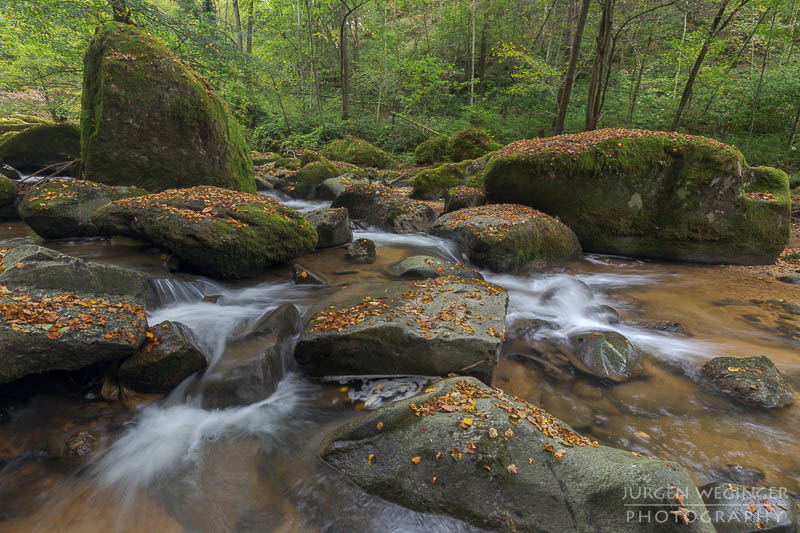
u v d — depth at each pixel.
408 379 3.89
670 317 5.55
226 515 2.59
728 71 15.94
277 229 6.14
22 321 3.31
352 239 8.27
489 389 3.33
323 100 25.08
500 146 17.98
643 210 8.16
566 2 22.69
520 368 4.32
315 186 13.39
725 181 7.64
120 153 8.28
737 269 7.70
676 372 4.23
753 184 7.94
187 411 3.53
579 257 8.32
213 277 5.84
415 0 25.27
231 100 15.47
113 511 2.58
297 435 3.29
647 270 7.74
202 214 5.96
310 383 4.01
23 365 3.12
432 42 26.95
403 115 21.59
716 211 7.76
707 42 13.45
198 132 8.70
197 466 2.96
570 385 4.04
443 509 2.49
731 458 3.07
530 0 23.84
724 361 4.13
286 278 6.13
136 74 8.23
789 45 17.11
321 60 25.97
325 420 3.47
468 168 14.02
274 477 2.88
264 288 5.77
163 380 3.57
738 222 7.72
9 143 13.10
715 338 4.93
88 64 8.83
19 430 3.14
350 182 13.42
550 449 2.67
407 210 9.39
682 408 3.69
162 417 3.43
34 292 3.79
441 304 4.62
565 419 3.55
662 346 4.70
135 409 3.44
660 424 3.48
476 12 24.39
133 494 2.71
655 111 17.05
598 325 5.25
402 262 6.52
